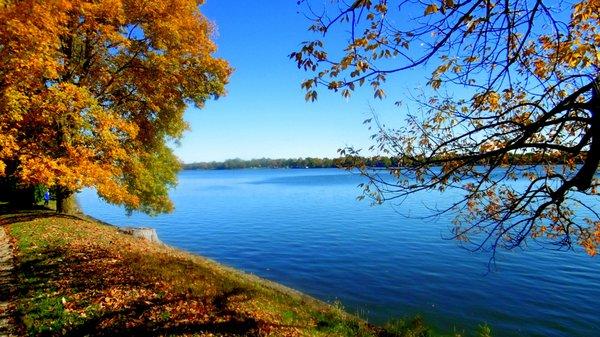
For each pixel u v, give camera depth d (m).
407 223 40.19
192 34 20.69
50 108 15.68
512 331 14.13
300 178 193.25
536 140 6.69
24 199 27.22
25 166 15.20
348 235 34.78
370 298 18.11
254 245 32.31
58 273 11.40
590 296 17.33
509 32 4.44
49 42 14.80
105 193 17.58
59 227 18.25
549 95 6.10
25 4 13.95
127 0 18.59
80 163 16.77
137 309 9.27
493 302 16.95
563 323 14.70
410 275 21.50
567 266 21.89
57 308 8.91
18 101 14.38
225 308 10.51
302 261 25.98
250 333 9.24
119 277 11.34
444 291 18.64
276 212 55.19
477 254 25.36
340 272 22.83
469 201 7.55
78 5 16.77
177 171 28.83
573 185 4.90
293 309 12.67
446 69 5.60
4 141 14.60
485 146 6.68
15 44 13.82
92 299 9.57
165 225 46.38
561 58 5.02
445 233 33.44
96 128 17.05
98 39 19.17
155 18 19.42
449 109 7.00
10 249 14.12
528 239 28.14
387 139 6.71
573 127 6.18
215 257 28.33
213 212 57.94
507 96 6.57
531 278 20.05
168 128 24.39
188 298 10.59
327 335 10.82
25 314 8.56
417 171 6.20
